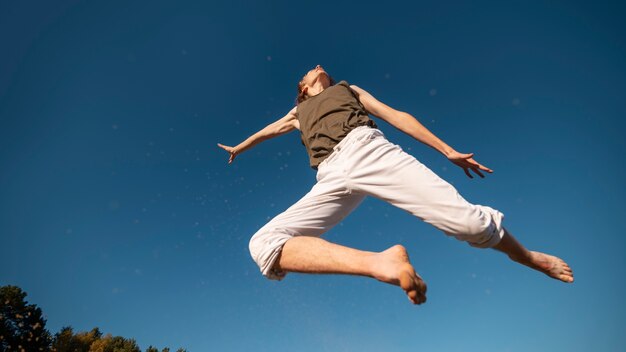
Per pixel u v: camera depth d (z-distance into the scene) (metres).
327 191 1.77
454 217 1.52
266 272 1.61
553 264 1.73
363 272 1.31
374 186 1.66
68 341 28.19
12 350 25.48
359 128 1.81
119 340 30.22
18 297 26.66
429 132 1.89
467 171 1.87
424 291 1.21
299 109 2.14
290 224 1.74
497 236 1.58
